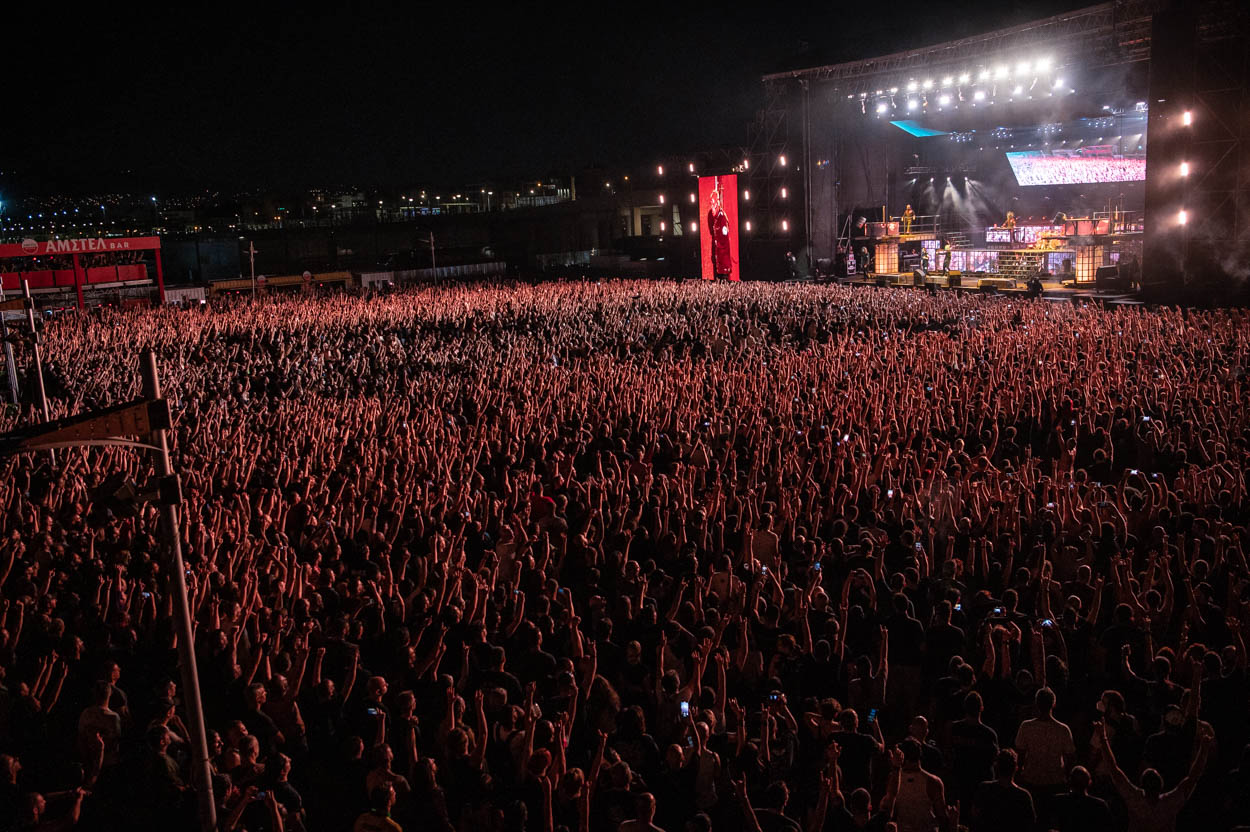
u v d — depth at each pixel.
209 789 7.10
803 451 17.61
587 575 11.72
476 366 29.94
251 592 10.82
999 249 57.72
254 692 8.52
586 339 34.41
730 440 19.16
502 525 13.35
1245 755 7.52
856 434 18.62
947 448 16.78
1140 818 6.92
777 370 25.70
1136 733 8.05
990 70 48.12
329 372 30.25
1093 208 60.59
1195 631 10.09
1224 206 39.81
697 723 7.77
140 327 40.91
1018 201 63.62
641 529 14.00
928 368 25.20
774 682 9.07
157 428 6.91
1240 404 19.14
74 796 7.27
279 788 7.34
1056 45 43.94
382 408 23.88
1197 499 13.85
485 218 109.12
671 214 96.31
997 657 9.64
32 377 28.30
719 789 7.72
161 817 7.57
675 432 19.53
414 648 9.75
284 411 22.66
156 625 10.42
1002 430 20.14
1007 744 8.65
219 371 29.66
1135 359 25.30
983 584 12.20
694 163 74.31
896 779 6.99
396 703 8.35
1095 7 40.00
